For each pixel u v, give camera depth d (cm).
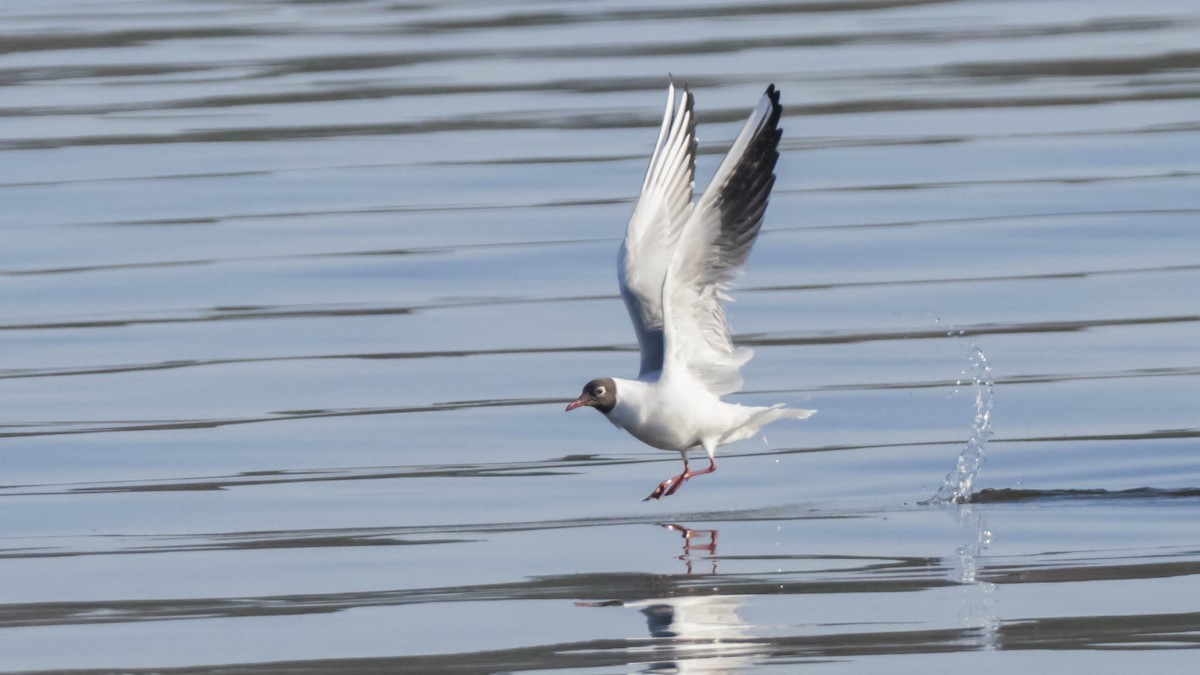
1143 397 1612
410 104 2989
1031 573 1161
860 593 1127
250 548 1261
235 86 3162
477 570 1199
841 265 2084
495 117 2881
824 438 1541
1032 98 2933
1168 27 3541
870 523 1301
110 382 1722
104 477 1448
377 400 1658
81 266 2131
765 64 3259
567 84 3123
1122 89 2975
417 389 1689
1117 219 2217
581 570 1196
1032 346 1778
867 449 1505
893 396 1645
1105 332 1814
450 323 1895
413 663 1009
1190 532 1252
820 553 1227
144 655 1036
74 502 1382
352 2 4138
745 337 1844
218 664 1016
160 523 1328
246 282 2061
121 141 2766
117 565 1223
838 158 2583
